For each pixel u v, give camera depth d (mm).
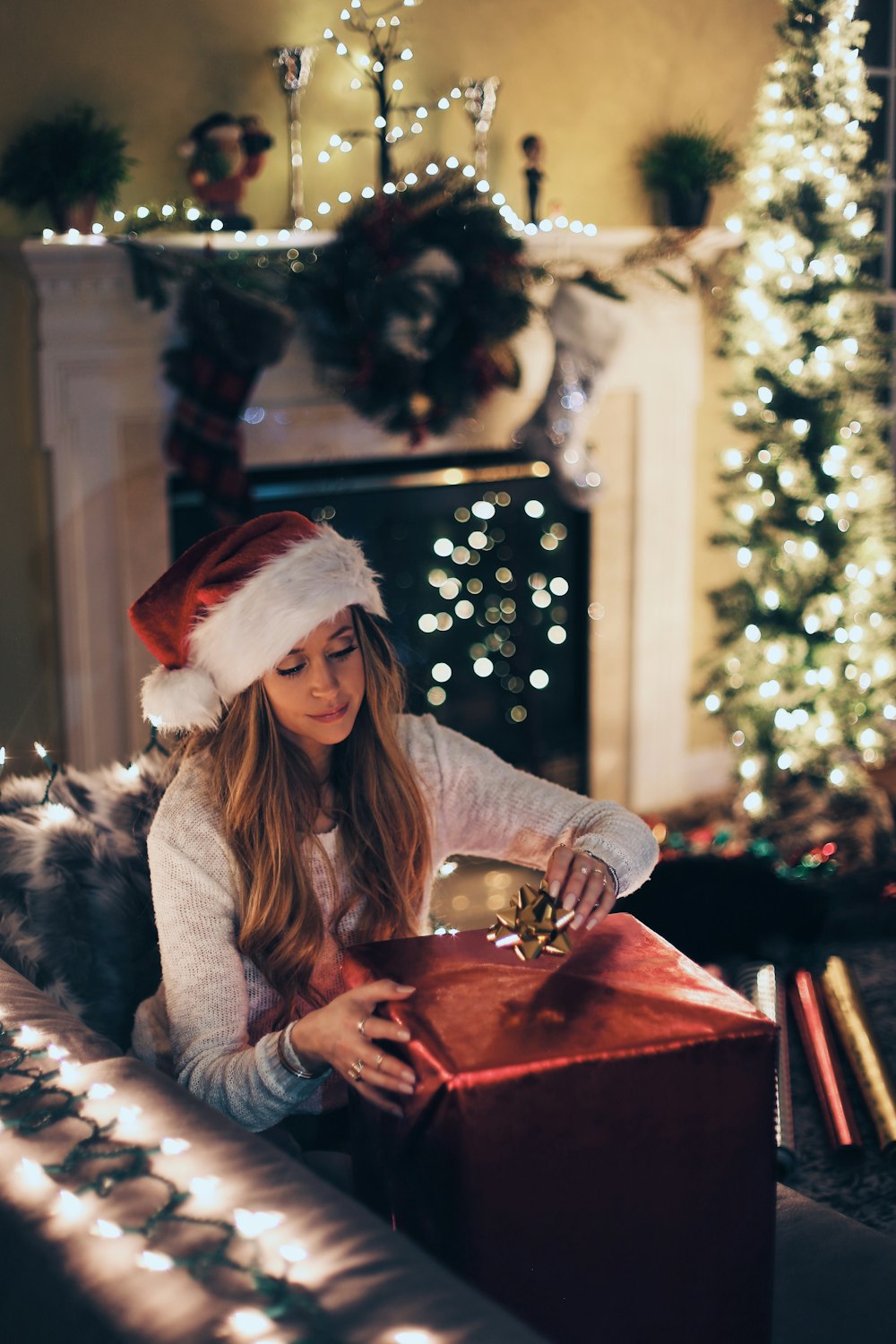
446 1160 1108
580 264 3660
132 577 3404
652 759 4371
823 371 3705
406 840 1719
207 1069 1471
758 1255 1213
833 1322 1335
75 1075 1291
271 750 1631
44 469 3268
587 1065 1109
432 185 3281
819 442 3699
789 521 3766
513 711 4145
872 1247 1438
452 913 3662
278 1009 1653
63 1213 1062
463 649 4012
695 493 4273
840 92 3611
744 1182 1187
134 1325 925
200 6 3258
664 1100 1139
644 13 3863
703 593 4371
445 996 1238
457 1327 897
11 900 1730
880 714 3896
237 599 1573
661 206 3977
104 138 3096
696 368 4133
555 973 1287
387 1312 915
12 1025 1408
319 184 3533
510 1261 1126
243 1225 1024
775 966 2951
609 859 1571
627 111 3902
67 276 3111
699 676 4418
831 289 3645
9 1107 1233
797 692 3865
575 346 3537
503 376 3506
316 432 3568
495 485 3953
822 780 3898
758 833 3910
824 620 3789
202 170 3240
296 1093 1409
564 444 3645
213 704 1623
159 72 3244
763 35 4078
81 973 1753
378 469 3738
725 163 3822
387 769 1708
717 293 3865
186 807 1644
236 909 1627
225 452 3264
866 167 4391
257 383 3428
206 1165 1122
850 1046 2730
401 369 3348
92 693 3414
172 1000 1574
